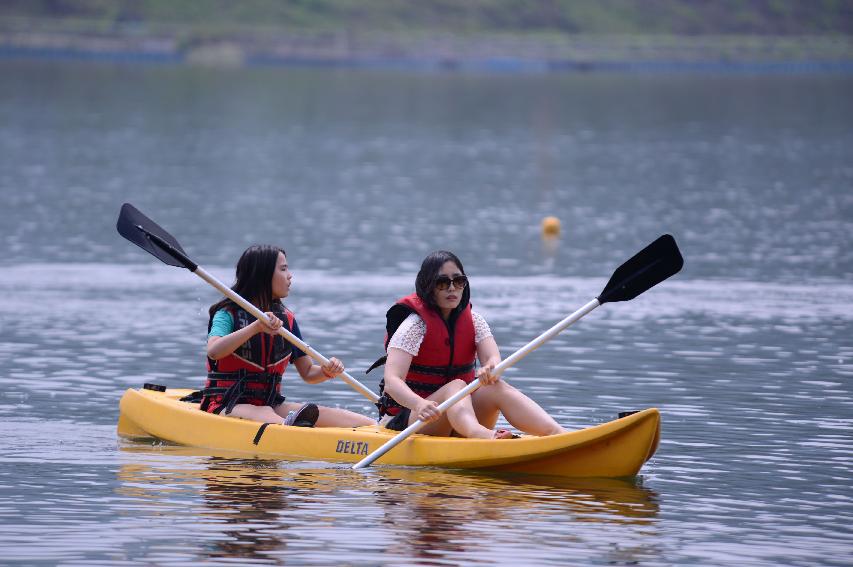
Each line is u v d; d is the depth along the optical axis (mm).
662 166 106188
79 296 45656
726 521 20625
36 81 174750
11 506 20859
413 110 162000
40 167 94750
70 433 26688
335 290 47688
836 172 101625
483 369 24078
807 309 44656
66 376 32719
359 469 23688
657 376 33375
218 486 22266
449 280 24516
